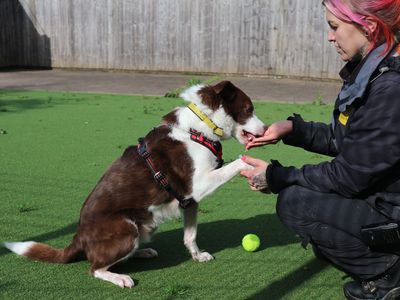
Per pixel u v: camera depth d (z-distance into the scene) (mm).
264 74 13977
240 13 13812
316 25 13102
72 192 4699
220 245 3707
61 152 6137
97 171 5371
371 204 2613
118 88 11922
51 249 3293
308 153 6270
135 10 14836
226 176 3311
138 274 3256
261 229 3982
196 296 2932
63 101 9961
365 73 2496
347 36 2578
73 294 2936
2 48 16234
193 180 3295
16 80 13336
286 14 13344
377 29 2473
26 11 15922
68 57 15875
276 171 2826
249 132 3568
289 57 13586
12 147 6348
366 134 2469
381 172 2473
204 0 14070
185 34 14500
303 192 2789
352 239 2697
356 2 2482
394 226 2492
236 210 4375
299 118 3357
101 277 3111
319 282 3111
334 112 2840
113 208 3160
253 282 3117
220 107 3455
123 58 15281
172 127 3369
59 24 15695
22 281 3076
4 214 4141
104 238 3105
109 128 7523
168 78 13836
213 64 14430
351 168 2531
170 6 14461
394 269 2676
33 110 8945
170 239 3850
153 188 3223
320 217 2750
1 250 3506
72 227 3920
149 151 3252
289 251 3582
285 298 2912
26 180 5043
